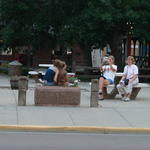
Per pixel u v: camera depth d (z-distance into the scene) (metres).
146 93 23.62
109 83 20.28
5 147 11.20
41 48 36.97
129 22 30.20
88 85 27.52
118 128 13.96
